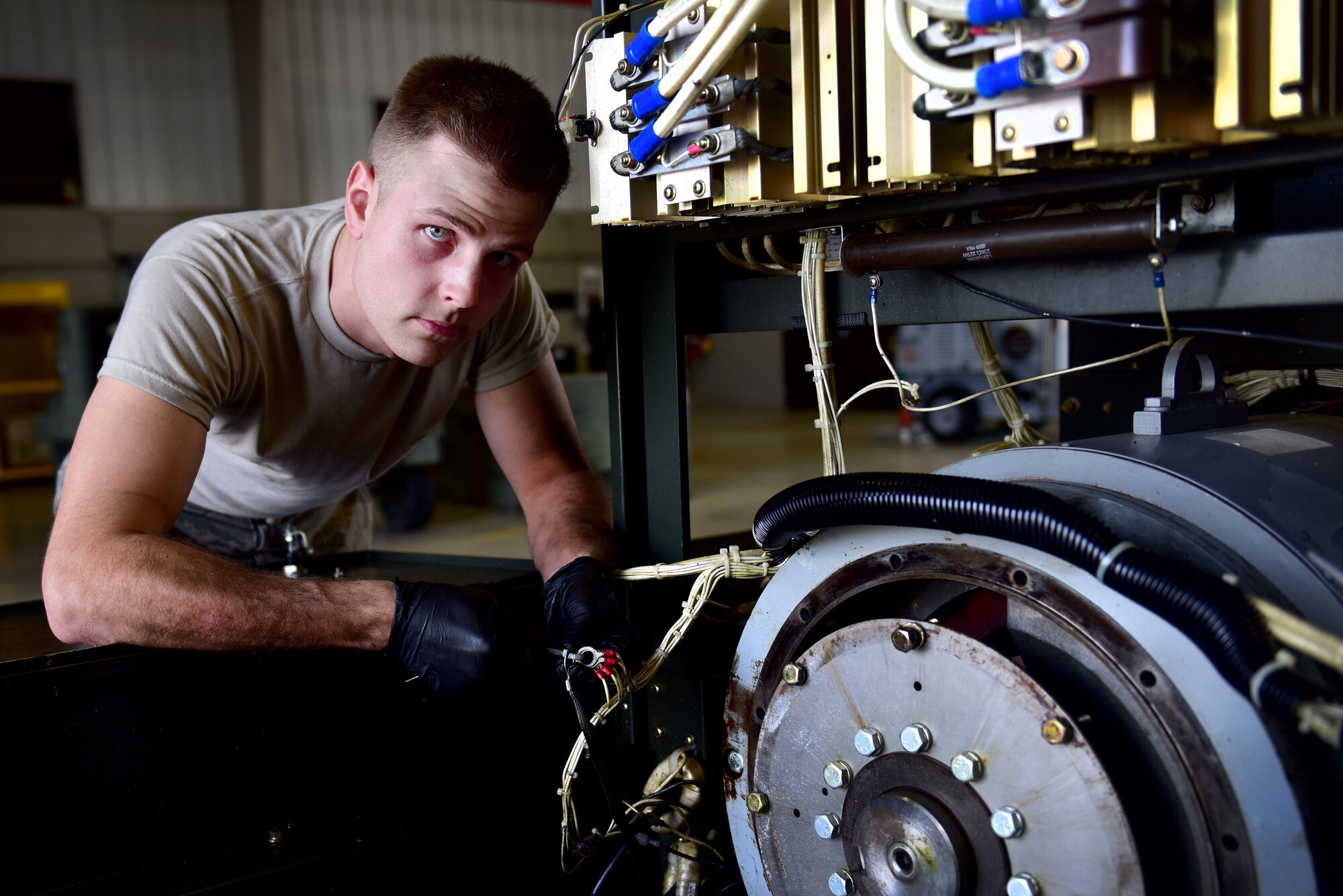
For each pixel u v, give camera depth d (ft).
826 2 2.42
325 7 25.94
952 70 2.08
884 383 2.89
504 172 2.80
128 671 2.88
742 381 30.40
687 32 2.59
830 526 2.46
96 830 2.87
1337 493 2.30
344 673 3.20
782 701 2.51
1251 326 3.15
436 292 3.01
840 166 2.44
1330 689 1.87
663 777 3.19
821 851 2.47
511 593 3.59
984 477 2.52
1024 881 2.03
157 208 25.21
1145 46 1.84
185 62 25.30
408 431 4.20
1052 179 2.34
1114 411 3.83
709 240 3.17
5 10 22.99
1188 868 2.02
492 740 3.48
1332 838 1.92
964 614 2.46
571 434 4.20
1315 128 1.96
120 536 2.83
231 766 3.04
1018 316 2.64
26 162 23.82
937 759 2.18
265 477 4.01
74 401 16.80
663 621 3.52
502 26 28.99
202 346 3.20
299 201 26.11
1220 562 2.02
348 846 3.03
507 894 3.33
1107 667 2.05
